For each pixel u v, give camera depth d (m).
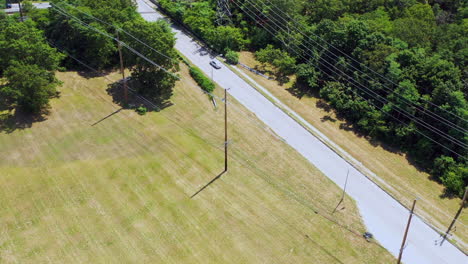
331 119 69.12
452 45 72.19
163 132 59.94
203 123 63.28
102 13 70.19
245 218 48.22
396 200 53.94
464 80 65.38
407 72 66.19
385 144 64.75
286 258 44.03
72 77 69.75
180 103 66.94
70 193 49.12
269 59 78.88
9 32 60.59
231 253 43.97
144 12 96.88
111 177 51.75
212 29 85.31
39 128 58.53
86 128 59.31
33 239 43.56
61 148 55.47
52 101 63.69
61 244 43.31
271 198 51.50
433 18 84.19
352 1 88.88
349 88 69.88
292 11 84.88
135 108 64.19
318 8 84.94
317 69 76.25
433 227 50.34
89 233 44.69
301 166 57.75
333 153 60.94
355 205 52.38
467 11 86.50
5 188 49.03
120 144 57.00
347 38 74.19
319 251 45.31
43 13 79.00
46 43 65.19
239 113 67.00
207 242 44.94
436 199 55.16
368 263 44.84
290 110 70.00
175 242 44.59
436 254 46.97
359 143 64.44
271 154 59.12
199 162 55.44
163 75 64.75
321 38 76.25
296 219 48.97
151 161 54.62
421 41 74.50
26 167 52.09
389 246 47.19
